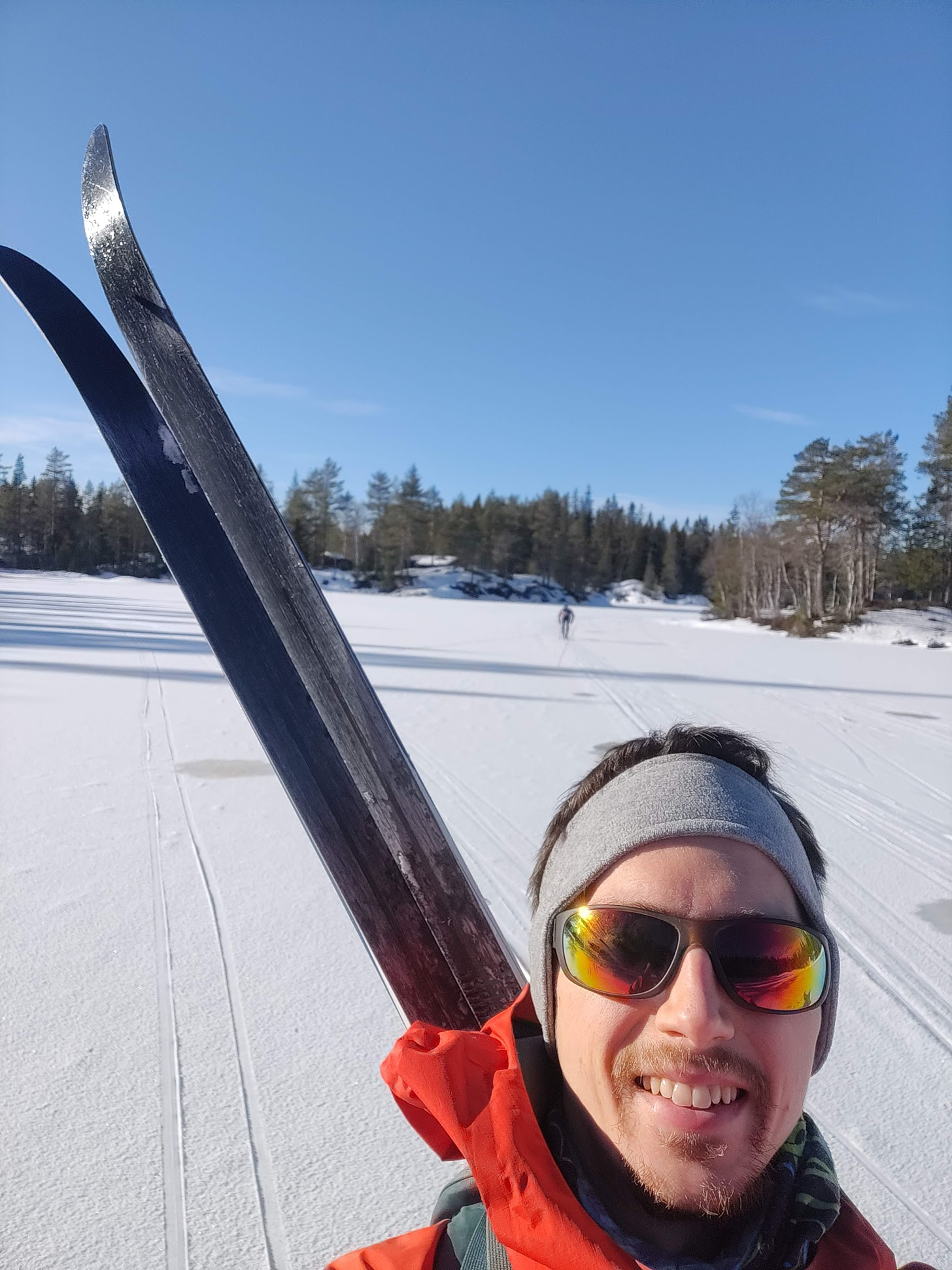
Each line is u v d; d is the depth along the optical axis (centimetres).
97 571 7294
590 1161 88
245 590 151
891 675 1786
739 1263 83
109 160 156
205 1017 287
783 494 5144
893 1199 212
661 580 10519
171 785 581
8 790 556
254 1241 189
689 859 84
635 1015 82
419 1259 90
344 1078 254
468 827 532
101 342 155
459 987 141
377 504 9812
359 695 148
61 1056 260
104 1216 195
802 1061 83
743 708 1145
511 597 8644
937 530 4766
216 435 151
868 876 468
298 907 380
